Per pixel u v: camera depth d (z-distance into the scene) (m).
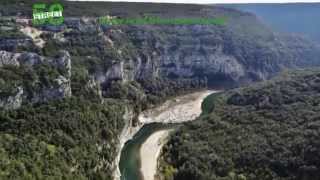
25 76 196.75
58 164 160.88
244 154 196.50
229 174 185.38
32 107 192.88
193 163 199.88
